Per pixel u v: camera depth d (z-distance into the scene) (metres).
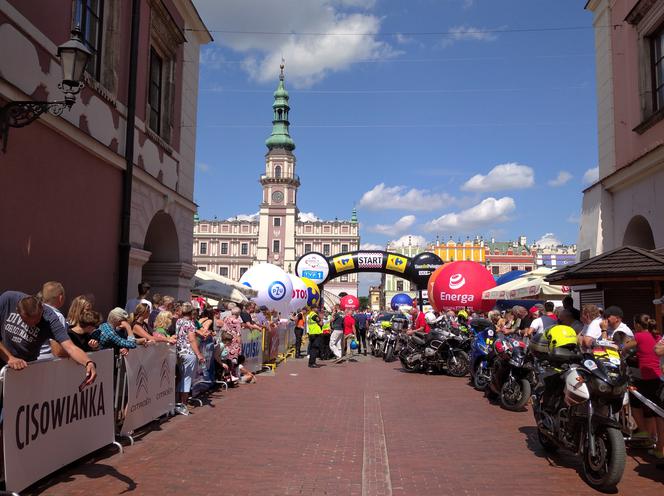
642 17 12.23
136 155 12.00
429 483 5.51
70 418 5.39
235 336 12.33
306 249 98.88
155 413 7.68
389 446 7.03
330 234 98.50
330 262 30.27
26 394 4.71
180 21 14.83
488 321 13.36
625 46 13.09
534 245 90.75
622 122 13.23
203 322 10.58
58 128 8.69
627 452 6.73
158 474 5.58
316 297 27.64
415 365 15.34
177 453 6.39
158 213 13.77
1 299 5.79
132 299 10.91
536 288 14.70
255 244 99.12
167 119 14.09
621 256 9.67
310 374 15.02
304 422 8.36
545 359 6.96
